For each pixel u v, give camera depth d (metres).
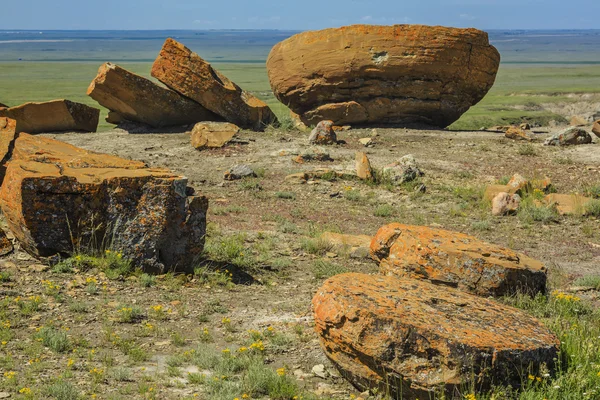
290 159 20.23
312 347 7.53
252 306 9.09
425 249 8.96
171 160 20.39
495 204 15.75
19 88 67.81
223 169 19.27
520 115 47.41
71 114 24.91
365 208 16.06
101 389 6.14
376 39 24.55
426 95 25.12
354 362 6.10
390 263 9.23
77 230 9.59
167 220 9.70
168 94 24.61
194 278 9.95
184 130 25.02
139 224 9.65
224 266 10.83
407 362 5.79
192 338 7.75
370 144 22.42
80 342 7.27
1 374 6.32
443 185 18.12
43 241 9.50
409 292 6.80
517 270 8.90
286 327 8.19
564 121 46.22
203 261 10.70
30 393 5.74
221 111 24.83
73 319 7.97
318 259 11.75
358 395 6.27
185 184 9.85
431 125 26.44
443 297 6.88
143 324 8.06
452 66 24.48
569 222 15.10
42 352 6.97
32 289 8.76
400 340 5.81
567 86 75.44
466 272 8.79
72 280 9.15
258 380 6.37
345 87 25.17
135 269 9.68
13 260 9.73
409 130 24.92
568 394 5.75
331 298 6.29
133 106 24.64
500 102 59.00
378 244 9.50
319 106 25.56
